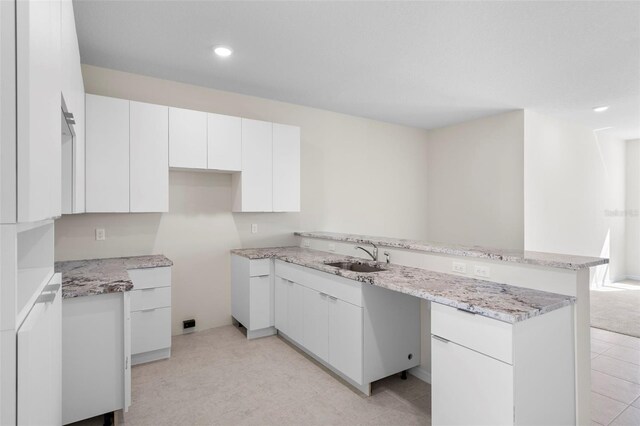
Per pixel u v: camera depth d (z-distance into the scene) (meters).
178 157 3.13
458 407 1.67
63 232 2.97
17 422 0.76
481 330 1.57
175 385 2.51
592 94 3.85
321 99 4.03
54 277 1.55
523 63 3.05
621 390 2.49
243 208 3.49
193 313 3.61
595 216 5.67
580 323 1.79
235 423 2.06
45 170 0.86
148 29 2.47
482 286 1.99
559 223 4.94
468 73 3.27
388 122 5.06
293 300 3.12
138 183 2.94
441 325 1.75
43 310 0.97
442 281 2.12
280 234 4.12
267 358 2.97
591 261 1.82
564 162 5.01
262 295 3.42
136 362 2.85
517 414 1.47
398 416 2.13
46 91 0.88
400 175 5.21
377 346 2.37
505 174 4.55
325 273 2.67
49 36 0.92
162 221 3.42
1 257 0.73
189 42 2.67
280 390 2.43
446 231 5.27
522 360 1.49
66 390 1.89
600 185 5.78
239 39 2.62
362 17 2.32
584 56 2.91
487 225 4.74
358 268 2.93
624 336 3.58
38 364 0.90
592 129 5.56
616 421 2.12
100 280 2.19
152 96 3.35
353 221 4.72
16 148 0.70
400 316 2.48
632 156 6.38
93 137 2.76
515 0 2.14
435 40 2.64
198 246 3.62
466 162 5.01
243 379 2.59
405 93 3.82
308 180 4.32
